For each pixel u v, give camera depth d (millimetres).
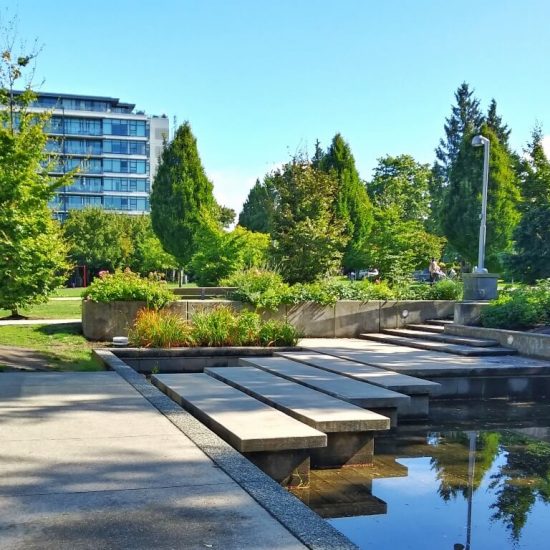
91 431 6051
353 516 5223
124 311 15234
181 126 40469
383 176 68250
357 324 17656
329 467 6688
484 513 5312
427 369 10672
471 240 40250
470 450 7469
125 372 9945
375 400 8062
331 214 26500
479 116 70750
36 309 22594
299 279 23344
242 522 3891
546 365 11281
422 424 8859
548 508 5449
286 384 8984
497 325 14578
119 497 4277
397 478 6328
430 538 4762
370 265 32938
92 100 113062
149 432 6043
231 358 13508
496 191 39906
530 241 27062
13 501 4164
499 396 10945
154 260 55219
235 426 6234
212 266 27672
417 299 18953
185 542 3574
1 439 5715
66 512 3990
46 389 8336
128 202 114000
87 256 64062
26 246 10789
